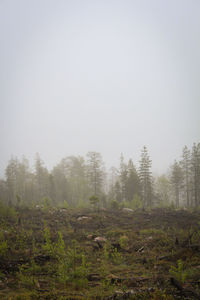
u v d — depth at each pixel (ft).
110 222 77.61
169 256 41.01
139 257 43.09
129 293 25.70
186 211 106.01
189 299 24.35
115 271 35.73
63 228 66.64
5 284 29.07
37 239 52.16
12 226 63.98
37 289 27.73
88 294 26.58
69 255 39.01
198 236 51.70
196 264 36.27
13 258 38.63
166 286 27.94
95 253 45.14
